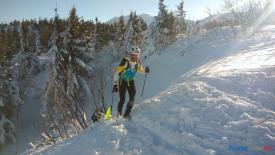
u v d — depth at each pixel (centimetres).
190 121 457
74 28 2408
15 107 2886
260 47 1338
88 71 2408
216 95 534
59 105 811
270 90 524
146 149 407
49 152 490
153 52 3606
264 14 2483
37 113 2905
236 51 1567
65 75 1136
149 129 466
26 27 5950
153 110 538
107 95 2336
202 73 786
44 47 5219
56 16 2494
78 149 445
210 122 443
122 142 429
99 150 411
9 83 2933
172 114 495
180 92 582
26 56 3581
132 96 564
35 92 3216
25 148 2295
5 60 3000
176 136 425
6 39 4022
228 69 741
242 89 551
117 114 584
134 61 576
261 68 654
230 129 416
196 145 393
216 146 387
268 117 431
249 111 456
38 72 3628
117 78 572
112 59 4053
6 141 2412
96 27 4338
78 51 2455
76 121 799
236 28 2641
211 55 2091
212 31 3039
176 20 4266
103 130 478
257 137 389
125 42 4044
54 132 838
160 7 3975
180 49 3069
